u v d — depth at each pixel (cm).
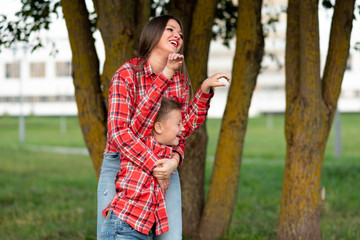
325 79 531
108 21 471
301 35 504
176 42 329
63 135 3447
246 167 1464
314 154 528
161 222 315
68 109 5347
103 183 322
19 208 862
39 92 5328
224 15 788
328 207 835
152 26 327
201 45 564
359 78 5072
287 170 542
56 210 834
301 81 517
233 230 657
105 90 484
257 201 931
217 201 586
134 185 308
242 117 573
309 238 531
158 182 315
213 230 585
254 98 5369
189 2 587
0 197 974
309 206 531
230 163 580
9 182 1209
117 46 473
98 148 514
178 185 334
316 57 505
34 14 641
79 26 504
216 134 3297
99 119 511
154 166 305
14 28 651
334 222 737
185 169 591
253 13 547
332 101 528
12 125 4466
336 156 1809
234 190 589
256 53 557
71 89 5306
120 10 469
